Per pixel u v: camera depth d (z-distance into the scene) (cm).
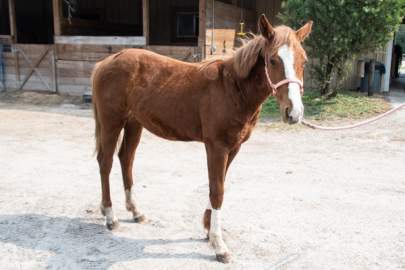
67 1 1298
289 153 669
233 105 316
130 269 318
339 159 632
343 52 980
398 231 387
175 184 516
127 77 367
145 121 370
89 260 331
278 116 938
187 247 354
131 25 1478
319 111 957
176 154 664
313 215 421
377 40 949
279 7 1360
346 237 374
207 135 329
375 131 807
